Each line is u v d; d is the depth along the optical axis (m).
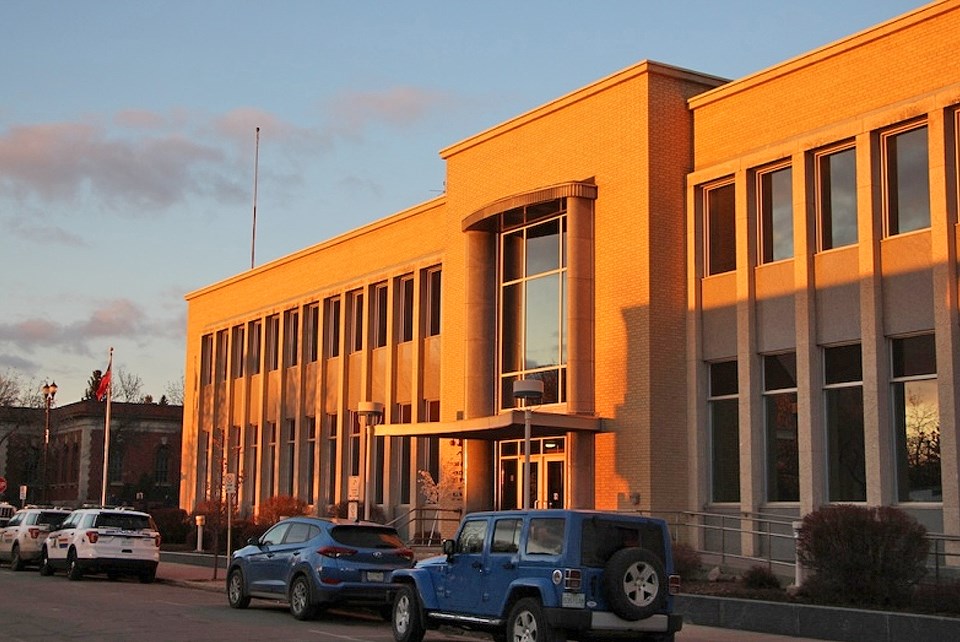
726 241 28.31
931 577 21.33
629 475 28.22
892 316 24.06
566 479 30.00
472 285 33.91
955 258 22.92
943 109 23.25
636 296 28.62
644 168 28.73
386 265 41.06
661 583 14.71
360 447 40.91
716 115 28.77
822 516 19.77
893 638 17.16
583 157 30.80
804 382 25.53
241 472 49.34
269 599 22.48
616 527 14.94
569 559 14.55
